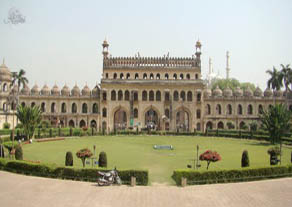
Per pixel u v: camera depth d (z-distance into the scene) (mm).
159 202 21047
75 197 22000
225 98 98812
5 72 94500
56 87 100500
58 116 93562
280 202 21203
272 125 60250
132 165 35875
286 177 28906
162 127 91812
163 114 93125
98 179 25578
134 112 93500
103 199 21594
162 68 96125
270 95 100125
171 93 93812
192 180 26359
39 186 24891
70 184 25672
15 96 87375
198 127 93750
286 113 61094
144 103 93375
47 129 72750
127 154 45062
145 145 57594
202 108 93562
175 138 72312
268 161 39250
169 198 22016
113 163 37156
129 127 91188
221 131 79812
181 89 93875
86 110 101812
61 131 73688
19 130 64375
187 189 24578
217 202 21156
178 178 26266
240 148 53812
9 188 24219
